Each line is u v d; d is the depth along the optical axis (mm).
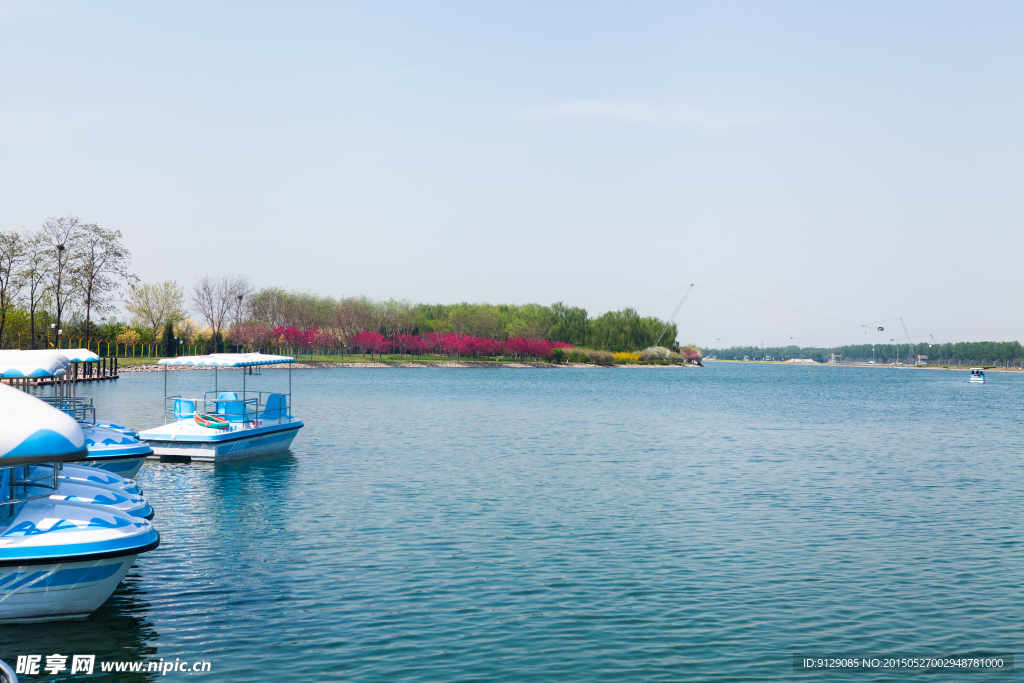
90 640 13234
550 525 22000
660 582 16734
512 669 12242
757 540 20469
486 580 16750
